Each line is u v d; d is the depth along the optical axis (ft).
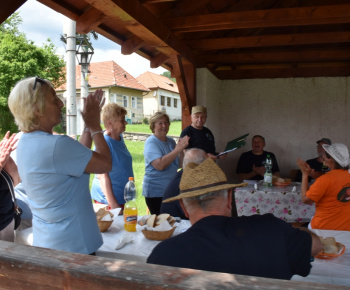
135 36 13.06
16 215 7.68
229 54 18.65
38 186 5.30
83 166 5.46
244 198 14.40
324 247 6.46
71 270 2.64
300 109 21.42
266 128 21.91
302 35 14.65
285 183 15.42
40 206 5.41
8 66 64.69
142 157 45.32
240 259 3.66
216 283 2.40
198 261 3.70
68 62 25.29
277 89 21.63
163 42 12.78
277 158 21.84
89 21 10.77
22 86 5.33
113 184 10.66
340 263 6.18
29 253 2.93
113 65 114.83
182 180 4.40
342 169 9.20
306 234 4.06
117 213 9.16
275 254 3.71
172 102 148.56
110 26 12.27
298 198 13.96
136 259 6.62
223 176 4.35
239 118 22.25
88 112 6.11
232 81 22.22
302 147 21.49
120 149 10.87
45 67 72.13
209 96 19.79
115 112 10.80
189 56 16.51
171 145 13.14
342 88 20.75
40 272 2.74
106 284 2.56
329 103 20.99
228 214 4.38
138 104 120.47
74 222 5.50
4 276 2.90
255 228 3.90
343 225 8.95
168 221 7.98
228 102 22.35
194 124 15.60
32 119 5.40
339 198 8.96
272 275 3.64
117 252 6.75
